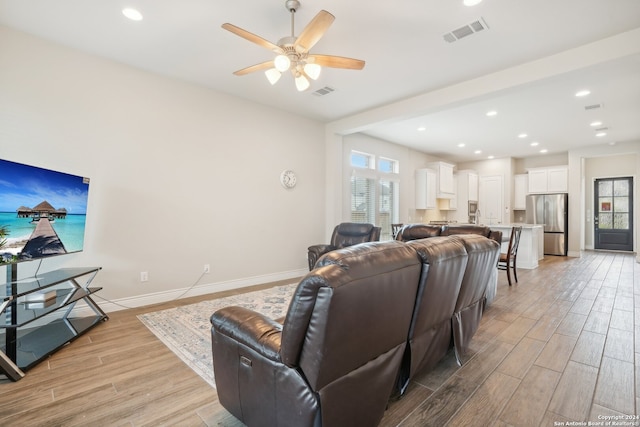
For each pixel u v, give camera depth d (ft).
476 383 6.65
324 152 19.03
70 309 9.96
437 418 5.52
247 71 9.49
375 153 22.63
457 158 30.89
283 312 11.43
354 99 15.15
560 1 8.10
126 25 9.30
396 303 4.74
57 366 7.43
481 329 9.73
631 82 13.00
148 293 12.27
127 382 6.75
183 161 13.17
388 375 5.08
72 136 10.59
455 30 9.45
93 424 5.41
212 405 5.98
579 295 13.69
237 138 14.89
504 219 30.27
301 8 8.43
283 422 4.33
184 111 13.19
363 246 4.67
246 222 15.29
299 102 15.58
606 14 8.63
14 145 9.57
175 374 7.09
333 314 3.71
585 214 31.65
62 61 10.41
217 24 9.23
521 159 31.07
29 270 9.74
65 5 8.40
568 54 10.55
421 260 5.29
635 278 17.15
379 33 9.60
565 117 17.66
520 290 14.56
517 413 5.65
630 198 29.35
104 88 11.24
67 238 9.47
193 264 13.51
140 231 12.07
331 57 8.41
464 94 13.09
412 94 14.44
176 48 10.59
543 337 9.09
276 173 16.51
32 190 8.25
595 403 5.93
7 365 6.75
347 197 20.30
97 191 11.09
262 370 4.55
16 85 9.61
